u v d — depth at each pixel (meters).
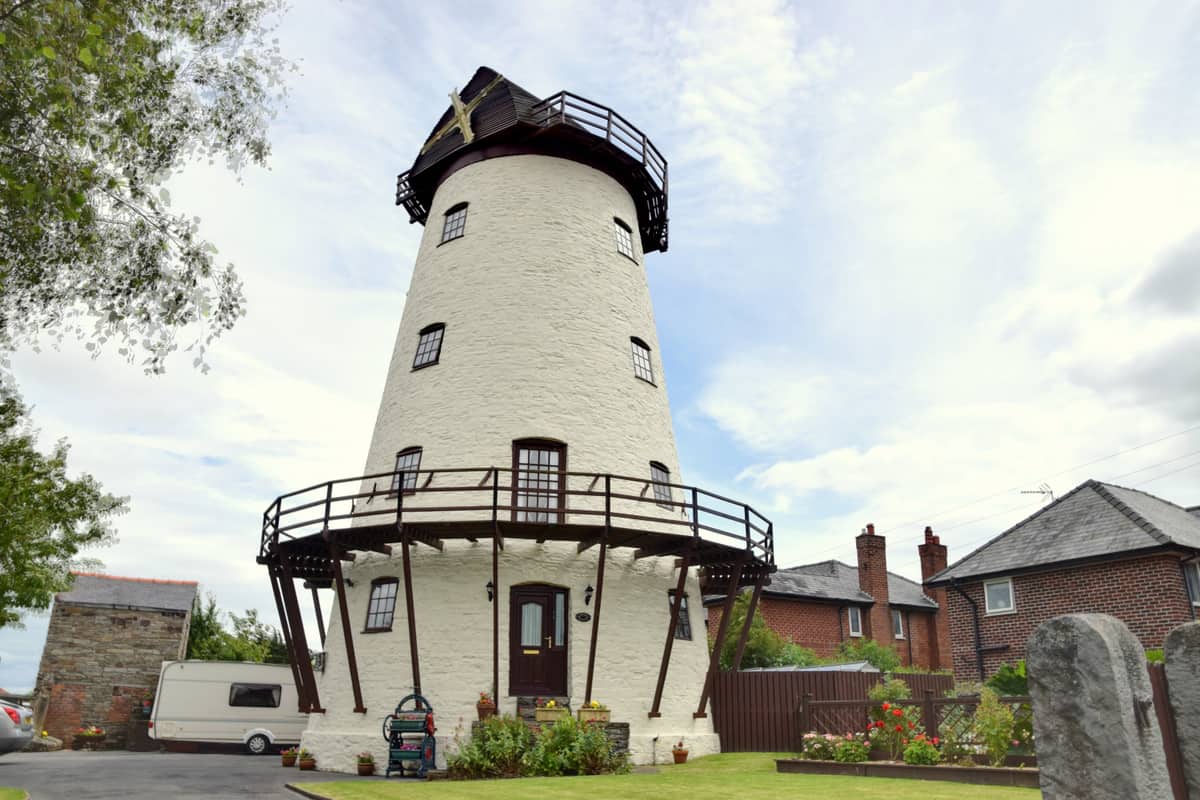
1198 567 20.98
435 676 16.50
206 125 10.70
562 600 17.53
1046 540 23.73
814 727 15.34
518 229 21.16
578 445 18.91
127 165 10.22
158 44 10.01
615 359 20.42
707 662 19.62
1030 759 11.54
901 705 13.48
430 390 19.61
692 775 13.25
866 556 35.31
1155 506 24.42
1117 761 4.32
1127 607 20.92
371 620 17.81
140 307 10.36
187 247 10.55
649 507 19.30
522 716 16.06
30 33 8.70
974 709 12.66
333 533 16.75
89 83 9.61
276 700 25.73
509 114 22.56
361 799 9.99
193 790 11.77
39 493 17.73
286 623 18.02
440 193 23.34
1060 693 4.59
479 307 20.20
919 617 36.66
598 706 15.80
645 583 18.42
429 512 17.62
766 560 19.30
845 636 33.56
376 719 16.55
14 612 20.61
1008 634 23.39
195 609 39.50
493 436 18.62
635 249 22.98
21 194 8.84
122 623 32.34
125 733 31.00
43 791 11.37
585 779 12.55
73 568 25.39
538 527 16.22
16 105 8.91
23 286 9.98
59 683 31.03
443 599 17.08
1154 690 4.80
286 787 12.38
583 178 22.38
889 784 11.12
